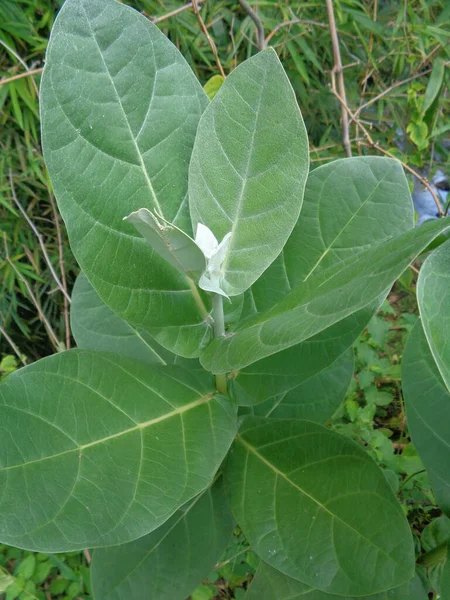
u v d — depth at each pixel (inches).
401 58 32.5
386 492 10.4
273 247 9.8
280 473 11.2
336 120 35.7
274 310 9.2
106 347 13.4
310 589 11.5
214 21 29.1
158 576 12.6
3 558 25.7
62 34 9.1
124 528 8.0
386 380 30.3
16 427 8.3
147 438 9.2
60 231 30.0
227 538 13.1
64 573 24.7
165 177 10.1
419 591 11.7
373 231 11.5
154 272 10.1
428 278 6.6
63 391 9.0
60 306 33.7
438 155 38.3
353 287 7.2
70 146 9.3
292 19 29.9
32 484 8.0
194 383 10.7
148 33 9.7
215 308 10.2
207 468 9.1
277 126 9.3
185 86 10.2
